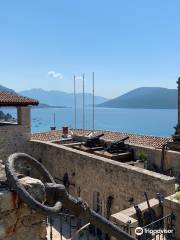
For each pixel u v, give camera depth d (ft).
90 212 14.38
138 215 41.50
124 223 38.09
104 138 97.91
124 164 64.54
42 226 14.98
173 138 78.28
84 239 44.19
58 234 38.60
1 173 15.01
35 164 14.73
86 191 73.77
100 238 54.65
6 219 13.76
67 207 13.92
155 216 43.78
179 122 78.84
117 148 84.58
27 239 14.46
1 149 90.22
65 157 80.89
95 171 70.69
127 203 61.77
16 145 92.73
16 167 15.12
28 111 94.48
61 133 112.27
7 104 89.51
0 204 13.48
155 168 76.33
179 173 71.26
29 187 13.11
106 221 14.79
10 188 13.84
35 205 12.17
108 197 66.28
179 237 34.50
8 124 95.76
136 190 59.67
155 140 87.35
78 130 117.60
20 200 14.07
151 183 56.39
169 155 73.41
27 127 94.53
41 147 90.48
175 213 35.14
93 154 79.10
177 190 60.29
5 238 13.79
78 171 76.28
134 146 82.48
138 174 59.11
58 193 13.62
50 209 12.42
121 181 63.41
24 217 14.35
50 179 14.93
